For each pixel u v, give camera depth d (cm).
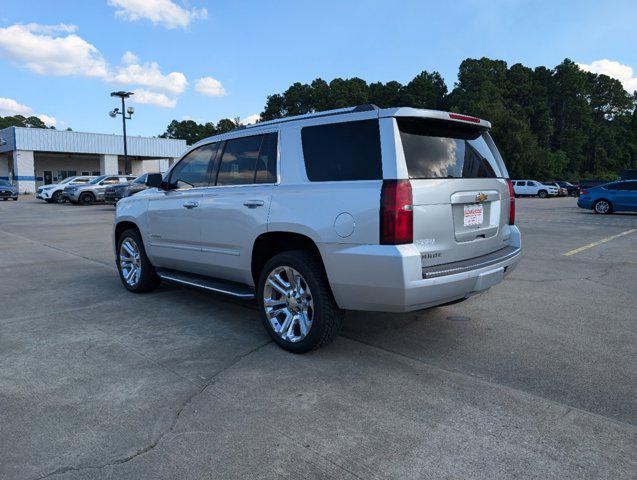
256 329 448
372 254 323
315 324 363
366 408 294
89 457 243
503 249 420
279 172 399
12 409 292
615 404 299
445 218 345
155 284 584
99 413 288
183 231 492
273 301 397
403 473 230
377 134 340
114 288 619
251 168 428
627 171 3550
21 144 4422
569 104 10919
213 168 471
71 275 704
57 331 442
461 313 500
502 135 6638
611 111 13212
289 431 268
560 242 1077
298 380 334
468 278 349
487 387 323
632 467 234
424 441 257
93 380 334
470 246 371
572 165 9831
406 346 402
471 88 9531
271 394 313
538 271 730
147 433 266
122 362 367
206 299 561
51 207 2427
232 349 396
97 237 1166
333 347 400
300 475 229
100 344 407
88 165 5531
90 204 2695
